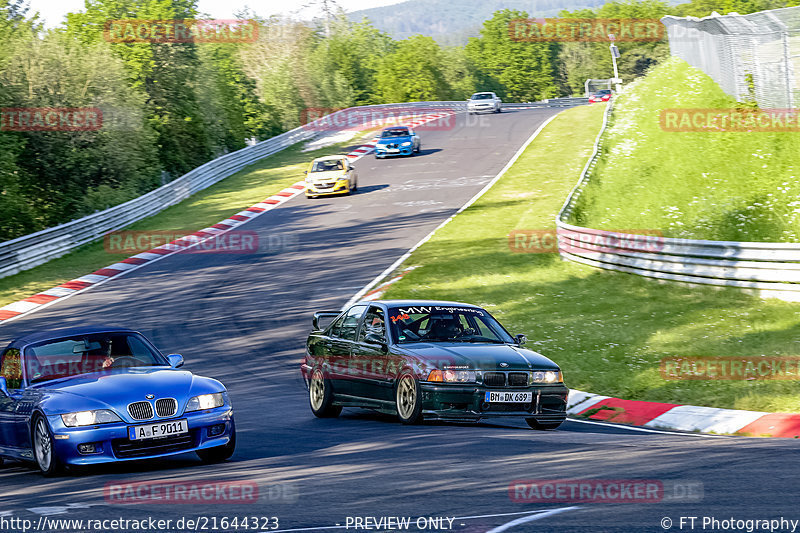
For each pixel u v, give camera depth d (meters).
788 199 44.00
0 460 18.83
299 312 40.78
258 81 147.50
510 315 36.09
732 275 35.06
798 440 17.52
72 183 78.62
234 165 96.56
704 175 52.00
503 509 11.24
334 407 22.95
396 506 11.69
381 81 182.12
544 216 59.22
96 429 15.55
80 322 41.59
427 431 19.12
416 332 21.53
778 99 52.41
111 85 81.06
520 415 19.64
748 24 53.56
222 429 16.75
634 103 72.69
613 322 32.97
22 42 77.56
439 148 99.19
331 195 77.81
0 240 66.69
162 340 37.22
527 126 110.06
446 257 49.41
